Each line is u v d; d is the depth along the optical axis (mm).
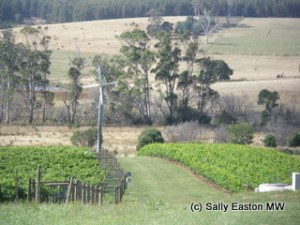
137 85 109562
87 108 112125
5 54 110812
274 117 103438
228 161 57719
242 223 21984
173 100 109562
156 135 85938
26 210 28672
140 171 57156
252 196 31797
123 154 81875
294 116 103375
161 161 66188
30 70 111375
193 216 24062
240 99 110188
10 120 109125
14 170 48844
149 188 46500
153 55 113188
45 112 111562
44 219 25547
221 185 45938
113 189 41750
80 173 49156
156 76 111438
